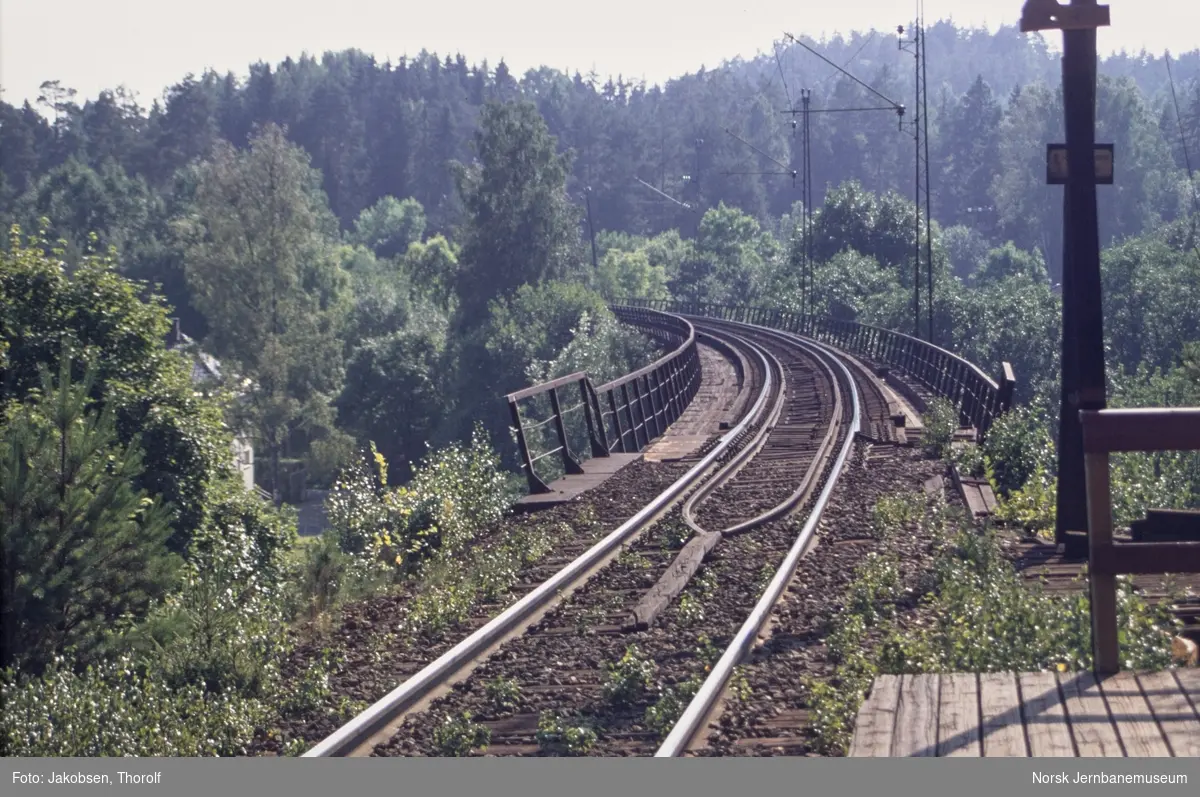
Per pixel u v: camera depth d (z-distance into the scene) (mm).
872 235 120750
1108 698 8906
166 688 12656
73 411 16766
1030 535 17859
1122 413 9203
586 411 30047
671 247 192000
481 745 10430
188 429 28250
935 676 9781
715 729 10180
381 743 10492
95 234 31719
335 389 104500
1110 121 171875
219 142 104062
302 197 102375
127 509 16438
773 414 37531
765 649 12570
